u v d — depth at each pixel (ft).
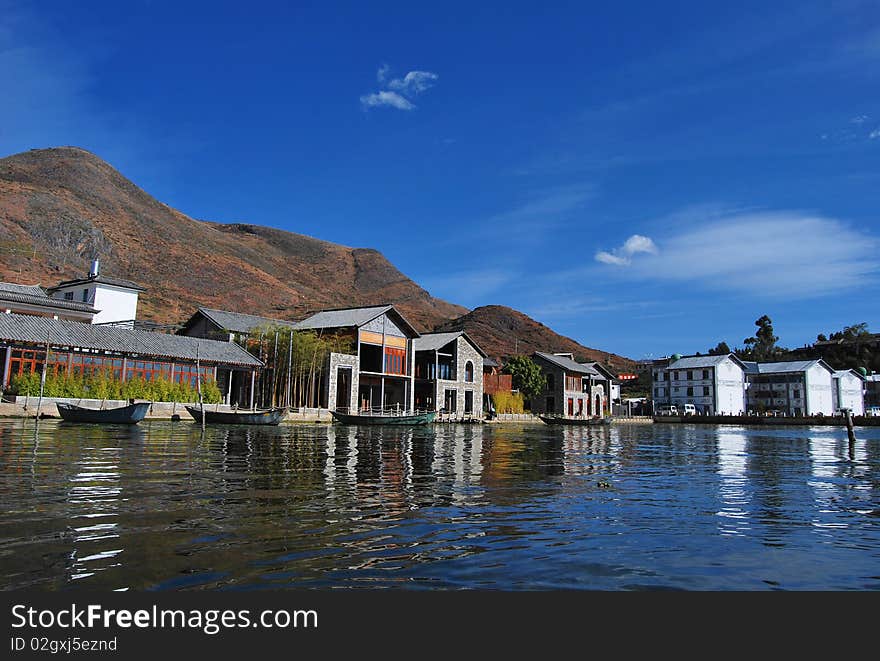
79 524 34.68
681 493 54.60
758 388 370.32
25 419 129.29
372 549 31.65
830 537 37.14
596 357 652.07
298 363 196.24
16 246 387.34
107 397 152.05
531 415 282.36
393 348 228.43
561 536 35.60
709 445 133.08
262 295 567.18
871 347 474.08
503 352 599.57
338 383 215.72
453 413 242.99
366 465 69.15
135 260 500.74
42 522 34.91
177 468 59.77
